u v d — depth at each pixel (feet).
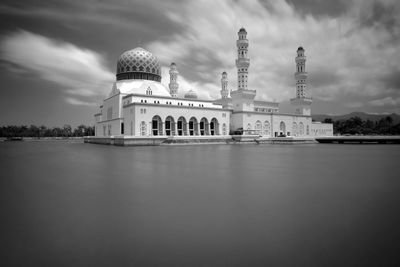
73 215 33.35
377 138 316.40
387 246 23.50
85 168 79.82
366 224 29.22
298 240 25.08
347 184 52.80
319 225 29.01
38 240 25.66
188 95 350.02
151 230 28.09
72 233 27.37
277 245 24.00
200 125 334.65
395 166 83.15
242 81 360.07
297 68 422.82
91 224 30.04
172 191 46.65
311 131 426.10
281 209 35.27
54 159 111.65
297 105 422.41
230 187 49.98
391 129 526.16
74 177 62.64
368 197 41.68
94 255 22.34
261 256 21.89
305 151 166.50
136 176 63.87
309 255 21.91
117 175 65.57
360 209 34.99
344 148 205.36
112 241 25.29
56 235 26.91
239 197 42.06
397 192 45.27
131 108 266.98
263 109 436.35
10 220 31.58
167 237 26.12
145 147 220.64
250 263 20.67
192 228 28.50
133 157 119.85
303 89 417.90
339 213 33.32
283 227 28.58
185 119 298.56
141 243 24.80
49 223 30.48
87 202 39.65
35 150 183.62
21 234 27.27
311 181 56.08
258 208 35.73
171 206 37.04
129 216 32.73
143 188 49.39
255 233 26.91
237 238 25.71
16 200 41.11
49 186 52.03
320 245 23.88
